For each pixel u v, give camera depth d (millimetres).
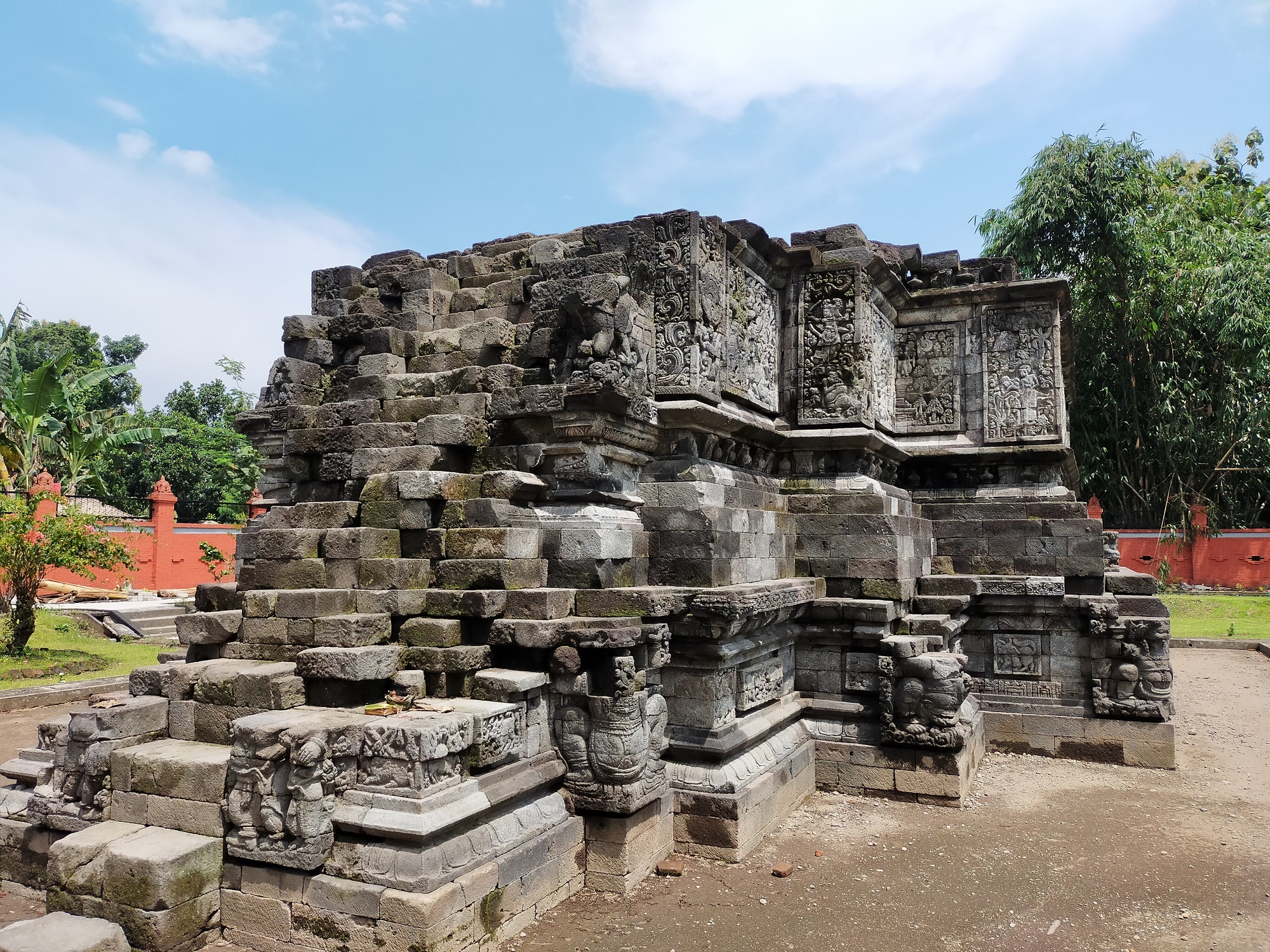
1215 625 26250
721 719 8336
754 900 7148
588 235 9203
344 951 5562
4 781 9805
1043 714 12172
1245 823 9383
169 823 6242
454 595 7172
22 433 25562
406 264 10281
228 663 7039
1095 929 6773
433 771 5781
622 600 7484
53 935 5492
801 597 9633
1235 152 38781
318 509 7902
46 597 25031
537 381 8227
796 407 11180
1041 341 12828
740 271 10203
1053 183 30172
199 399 52312
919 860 8156
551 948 6176
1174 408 31219
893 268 12961
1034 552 12344
